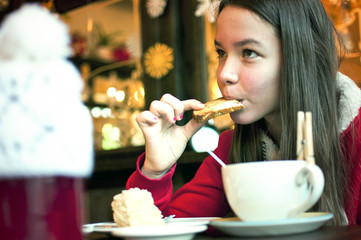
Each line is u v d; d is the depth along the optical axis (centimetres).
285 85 85
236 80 86
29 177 36
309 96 86
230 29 85
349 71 136
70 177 38
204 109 86
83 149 39
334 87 93
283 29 85
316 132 85
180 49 270
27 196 36
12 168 35
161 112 86
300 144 60
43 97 36
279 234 53
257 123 101
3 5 287
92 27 323
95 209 291
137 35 289
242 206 56
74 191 39
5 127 35
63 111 37
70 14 333
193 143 252
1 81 36
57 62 38
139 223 60
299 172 55
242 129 102
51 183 36
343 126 96
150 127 86
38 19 38
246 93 86
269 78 85
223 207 106
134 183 86
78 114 39
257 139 101
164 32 273
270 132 101
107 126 306
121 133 298
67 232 38
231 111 85
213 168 110
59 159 36
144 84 280
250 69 85
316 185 54
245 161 101
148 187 85
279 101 88
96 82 320
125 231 53
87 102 320
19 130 35
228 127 238
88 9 322
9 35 37
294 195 55
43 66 37
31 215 36
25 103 35
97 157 303
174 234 52
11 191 36
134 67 293
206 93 261
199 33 263
